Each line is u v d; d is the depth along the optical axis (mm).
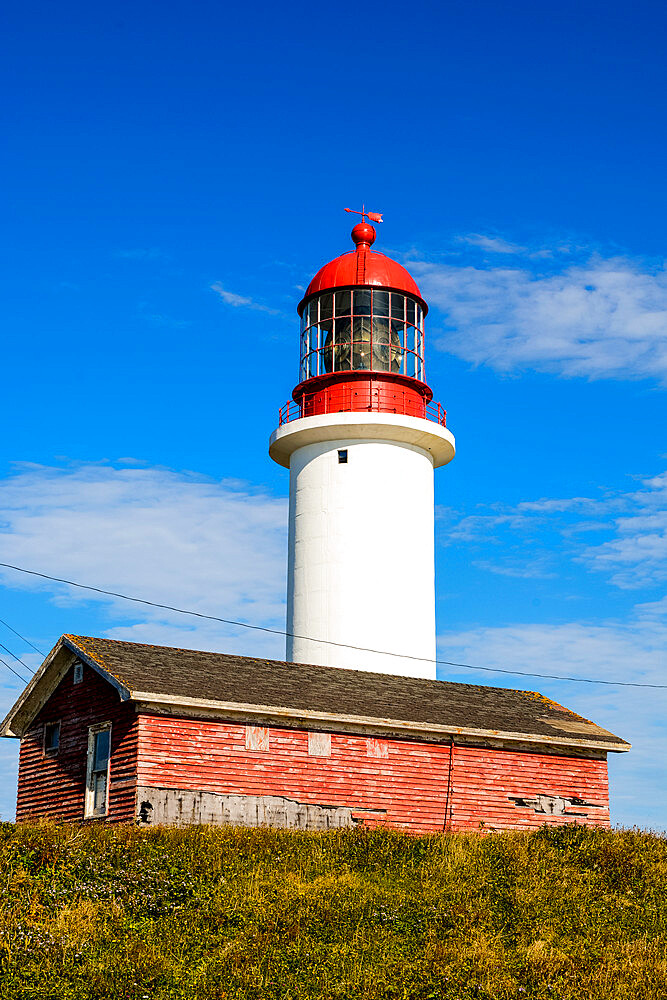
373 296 44719
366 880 26906
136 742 30312
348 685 36156
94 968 21359
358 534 42562
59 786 32844
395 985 21844
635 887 27891
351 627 41844
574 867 28984
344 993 21406
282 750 32156
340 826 32438
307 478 43781
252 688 33031
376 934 23906
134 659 32812
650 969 22766
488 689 40281
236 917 23953
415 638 42344
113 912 23594
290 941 23219
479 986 21781
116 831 27906
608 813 37062
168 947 22438
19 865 25172
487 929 24609
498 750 35750
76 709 33000
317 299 45312
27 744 34469
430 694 37656
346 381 43844
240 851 27688
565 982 22203
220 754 31203
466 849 29844
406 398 44000
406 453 43656
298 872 26953
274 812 31578
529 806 35750
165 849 27219
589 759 37281
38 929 22422
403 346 45156
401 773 33875
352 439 43438
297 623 42875
